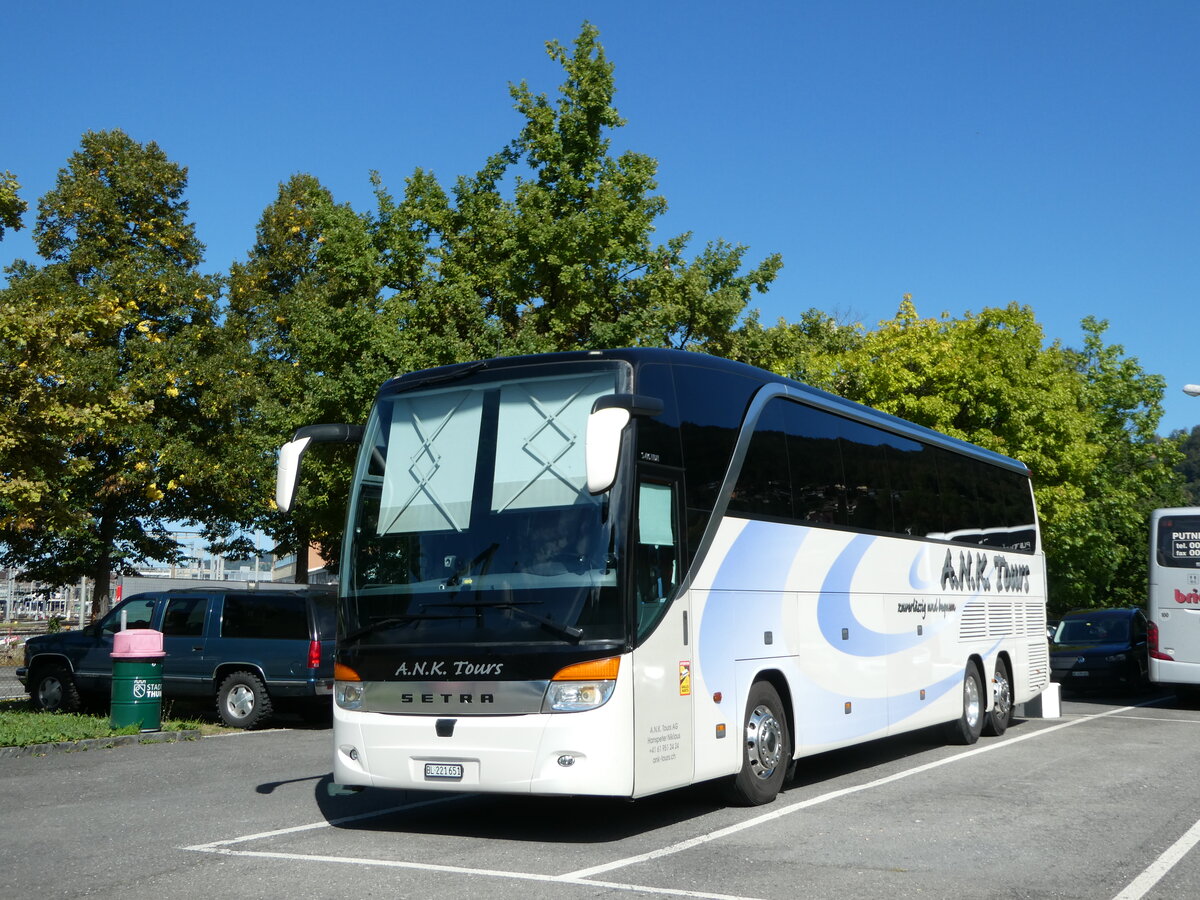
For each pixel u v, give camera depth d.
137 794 10.77
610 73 25.11
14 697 23.89
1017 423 34.12
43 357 17.19
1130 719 19.05
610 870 7.29
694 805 9.98
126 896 6.61
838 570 11.84
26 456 17.11
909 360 34.31
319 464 24.61
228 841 8.35
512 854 7.85
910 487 14.16
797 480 11.18
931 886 6.88
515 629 8.20
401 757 8.43
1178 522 21.52
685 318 24.95
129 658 15.52
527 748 7.99
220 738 15.96
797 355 27.28
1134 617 26.61
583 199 24.69
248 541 39.75
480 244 24.86
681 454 9.12
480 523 8.65
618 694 7.98
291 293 40.03
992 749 14.56
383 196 25.86
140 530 36.97
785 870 7.30
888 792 10.73
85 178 36.94
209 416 34.75
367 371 23.16
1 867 7.46
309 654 17.16
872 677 12.42
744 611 9.82
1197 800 10.21
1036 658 18.45
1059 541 36.34
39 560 36.47
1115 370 48.28
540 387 8.88
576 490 8.44
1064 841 8.29
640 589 8.33
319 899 6.49
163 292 34.91
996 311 36.03
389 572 8.83
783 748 10.36
